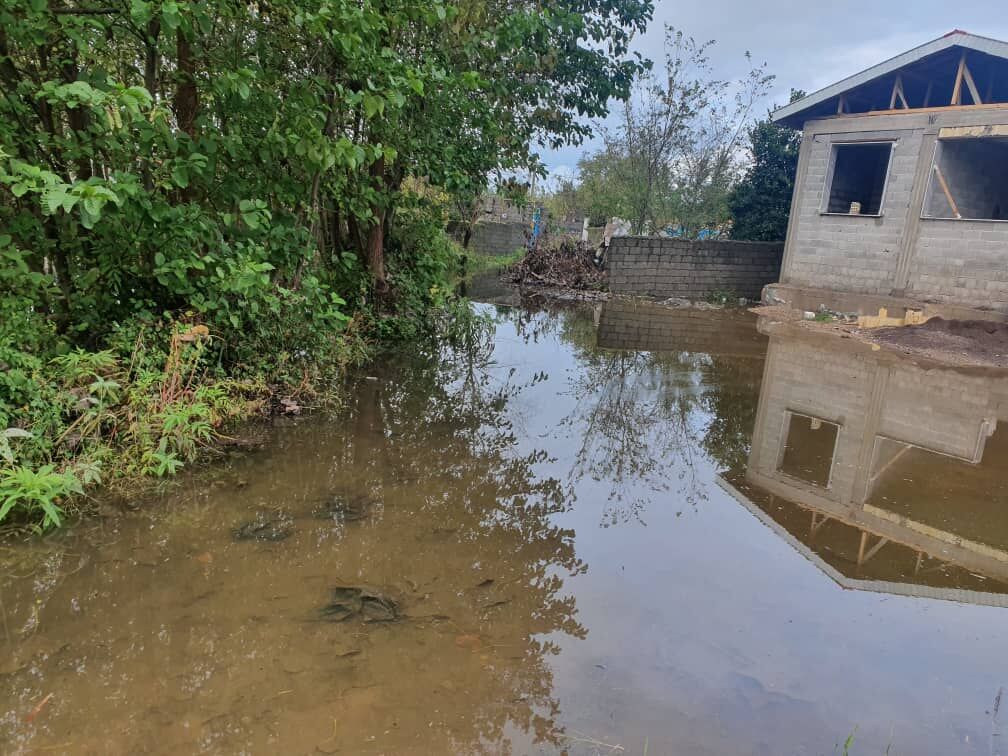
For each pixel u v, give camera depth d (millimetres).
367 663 2238
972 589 3012
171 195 4586
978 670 2400
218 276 4230
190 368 4109
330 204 6852
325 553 2957
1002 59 10477
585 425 5324
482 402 5742
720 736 1989
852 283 12125
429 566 2910
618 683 2205
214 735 1896
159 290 4418
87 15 3891
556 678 2213
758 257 15250
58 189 2971
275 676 2154
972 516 3904
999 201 12828
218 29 4461
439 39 6359
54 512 2898
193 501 3383
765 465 4656
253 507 3365
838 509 3924
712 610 2703
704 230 18625
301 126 4391
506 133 7680
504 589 2758
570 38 8227
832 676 2314
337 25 4230
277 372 5004
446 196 12047
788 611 2734
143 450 3578
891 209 11453
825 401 6383
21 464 3137
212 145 4078
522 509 3605
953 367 8055
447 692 2119
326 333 5695
